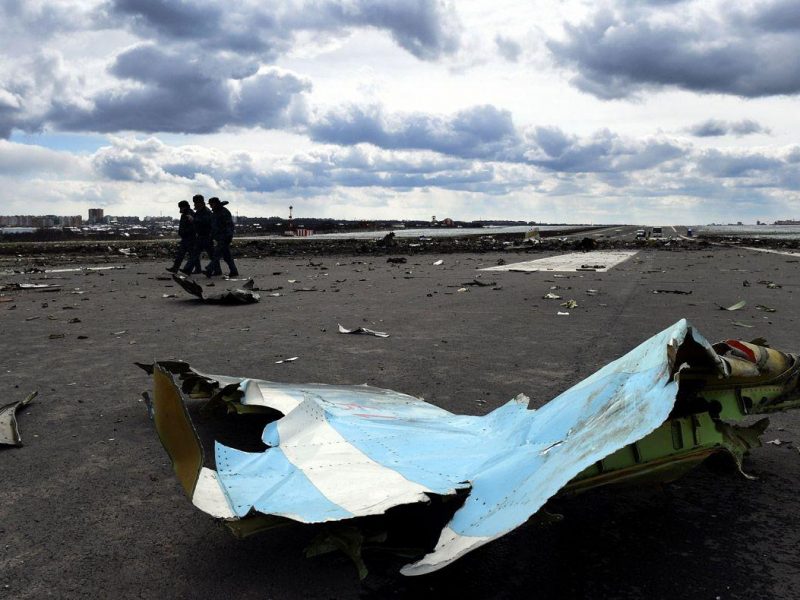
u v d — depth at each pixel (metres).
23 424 4.77
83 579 2.65
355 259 28.80
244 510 2.45
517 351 7.39
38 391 5.70
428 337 8.41
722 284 15.52
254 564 2.74
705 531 2.99
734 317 9.81
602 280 16.84
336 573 2.65
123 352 7.51
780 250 36.84
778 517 3.12
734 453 2.97
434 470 2.88
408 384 5.89
